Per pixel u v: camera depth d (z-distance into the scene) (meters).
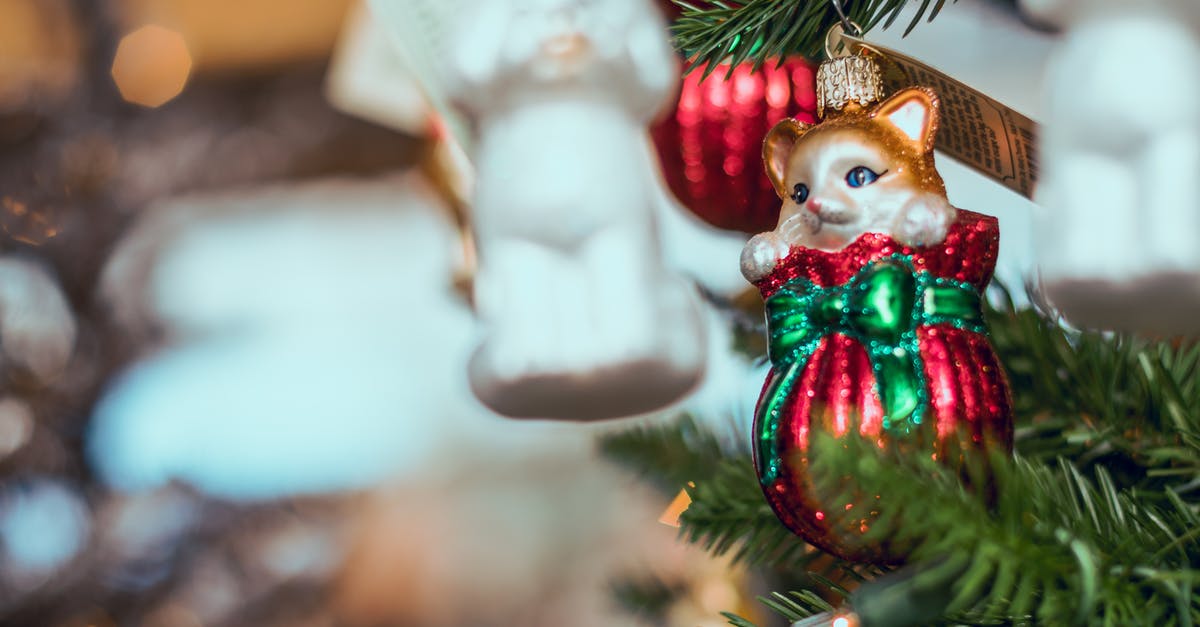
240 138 1.30
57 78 1.20
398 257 2.04
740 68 0.62
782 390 0.45
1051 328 0.53
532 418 0.61
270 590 1.21
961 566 0.40
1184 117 0.51
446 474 1.90
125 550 1.14
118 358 1.19
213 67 1.33
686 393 0.60
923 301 0.45
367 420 1.88
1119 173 0.51
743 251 0.46
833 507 0.44
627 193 0.60
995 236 0.46
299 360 1.84
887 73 0.48
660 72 0.60
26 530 1.12
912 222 0.45
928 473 0.41
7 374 1.12
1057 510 0.43
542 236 0.59
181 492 1.23
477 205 0.61
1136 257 0.50
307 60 1.33
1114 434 0.50
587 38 0.59
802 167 0.46
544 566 1.79
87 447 1.16
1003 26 0.59
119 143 1.22
